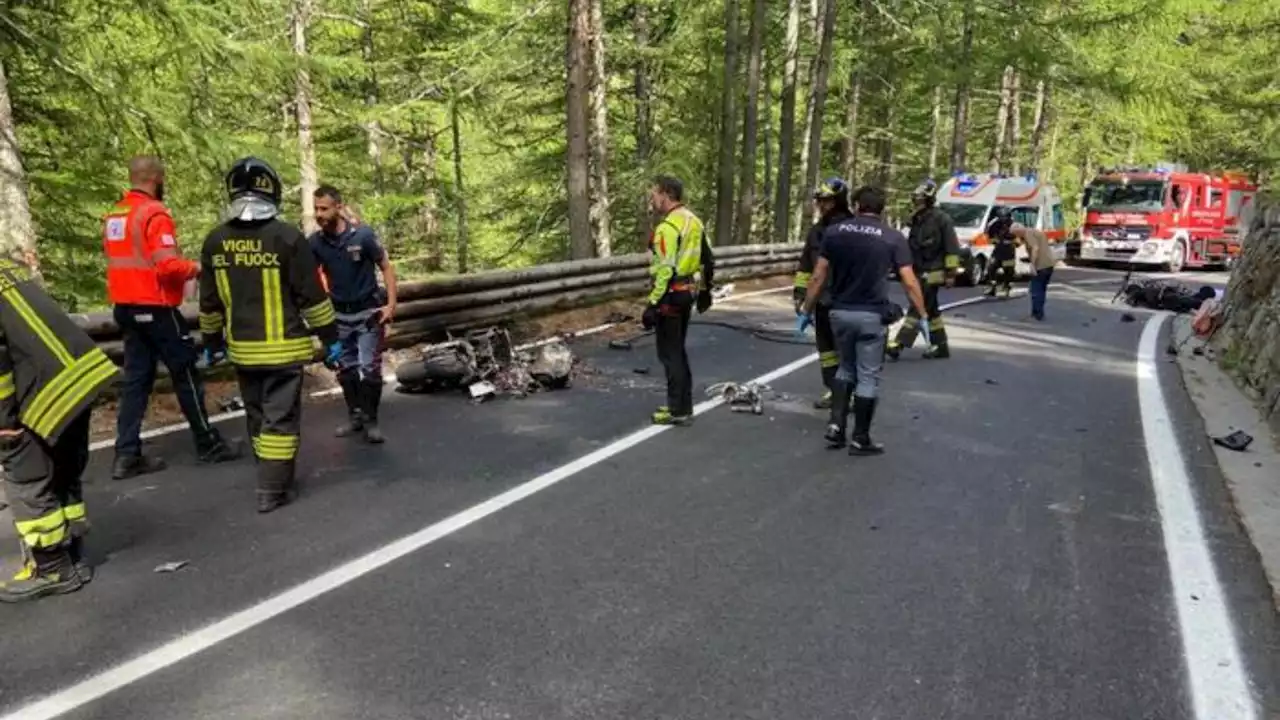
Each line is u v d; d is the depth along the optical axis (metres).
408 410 7.62
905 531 4.98
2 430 3.92
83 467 4.27
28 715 3.15
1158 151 34.28
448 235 25.09
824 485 5.77
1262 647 3.74
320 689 3.33
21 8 9.18
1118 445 6.81
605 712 3.21
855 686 3.40
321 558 4.50
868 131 29.56
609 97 24.69
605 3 23.05
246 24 11.51
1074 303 16.83
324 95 17.33
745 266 18.47
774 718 3.19
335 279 6.48
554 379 8.42
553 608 4.00
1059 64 23.45
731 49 21.12
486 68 17.44
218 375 8.01
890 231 6.35
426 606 4.00
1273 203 11.93
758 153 32.16
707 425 7.27
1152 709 3.29
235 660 3.54
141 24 10.27
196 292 8.14
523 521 5.05
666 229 6.95
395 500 5.36
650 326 7.09
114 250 5.59
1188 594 4.22
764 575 4.38
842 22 25.06
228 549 4.61
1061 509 5.37
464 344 8.28
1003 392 8.67
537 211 24.66
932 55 24.89
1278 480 5.95
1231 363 9.91
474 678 3.43
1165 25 24.34
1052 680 3.46
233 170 5.20
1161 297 16.11
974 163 44.06
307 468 5.97
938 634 3.81
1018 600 4.14
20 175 7.54
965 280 19.53
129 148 10.21
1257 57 25.47
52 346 4.03
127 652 3.59
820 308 7.68
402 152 24.05
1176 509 5.39
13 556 4.50
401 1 20.94
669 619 3.91
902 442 6.84
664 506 5.34
